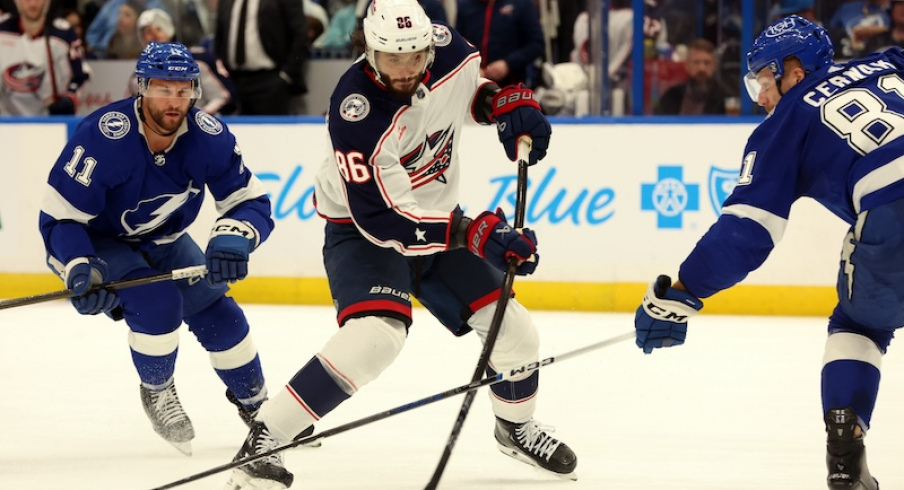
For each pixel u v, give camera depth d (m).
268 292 13.87
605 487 6.57
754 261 5.68
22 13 14.41
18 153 13.89
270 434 6.02
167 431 7.25
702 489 6.53
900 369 10.11
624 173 13.21
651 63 13.72
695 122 13.08
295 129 13.59
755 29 13.43
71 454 7.36
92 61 15.52
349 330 6.00
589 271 13.34
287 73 14.30
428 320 12.80
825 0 13.27
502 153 13.29
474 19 13.64
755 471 6.92
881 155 5.48
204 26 15.45
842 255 5.83
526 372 6.15
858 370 5.80
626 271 13.28
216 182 6.94
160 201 6.95
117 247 7.11
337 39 15.08
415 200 6.18
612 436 7.84
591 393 9.22
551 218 13.35
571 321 12.64
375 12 5.75
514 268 5.84
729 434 7.88
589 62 14.05
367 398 8.98
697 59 13.58
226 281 6.67
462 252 6.52
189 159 6.81
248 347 7.47
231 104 14.23
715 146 13.09
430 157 6.42
